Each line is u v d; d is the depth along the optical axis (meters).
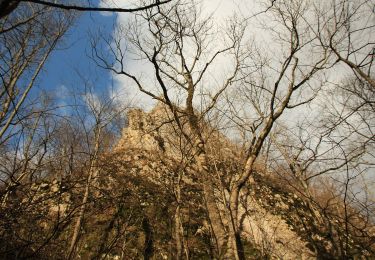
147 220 14.06
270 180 16.42
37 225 6.26
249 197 14.34
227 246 6.71
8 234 5.48
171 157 16.28
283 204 14.91
